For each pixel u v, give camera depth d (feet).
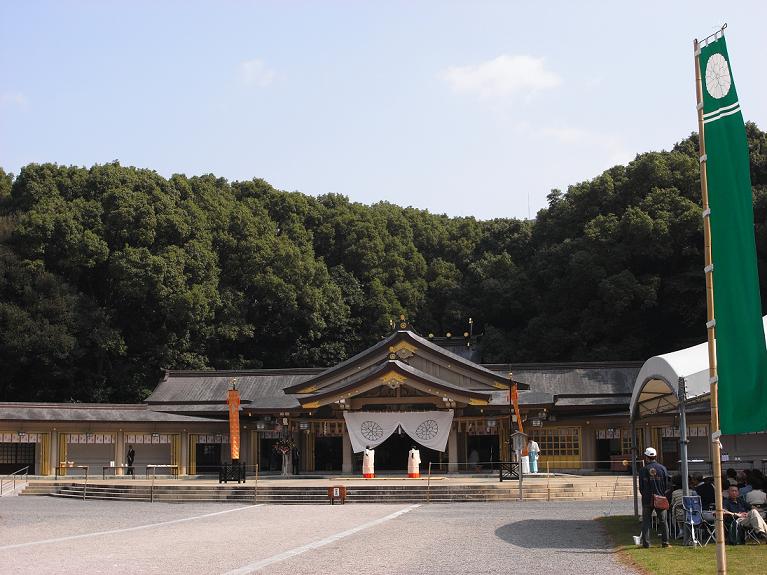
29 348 183.62
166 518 85.30
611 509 89.51
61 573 48.08
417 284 245.04
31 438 150.71
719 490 42.11
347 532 69.10
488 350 206.90
